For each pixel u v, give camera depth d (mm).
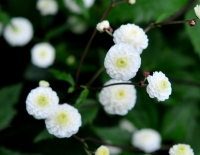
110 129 613
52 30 679
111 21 662
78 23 682
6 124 597
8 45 681
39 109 493
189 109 647
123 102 535
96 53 682
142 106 635
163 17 528
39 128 641
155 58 673
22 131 644
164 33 694
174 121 642
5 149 584
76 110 503
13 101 607
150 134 613
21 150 644
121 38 497
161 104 659
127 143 612
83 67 668
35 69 675
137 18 655
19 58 681
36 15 698
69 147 641
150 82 484
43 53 655
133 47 489
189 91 653
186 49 685
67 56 673
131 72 481
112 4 535
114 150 608
